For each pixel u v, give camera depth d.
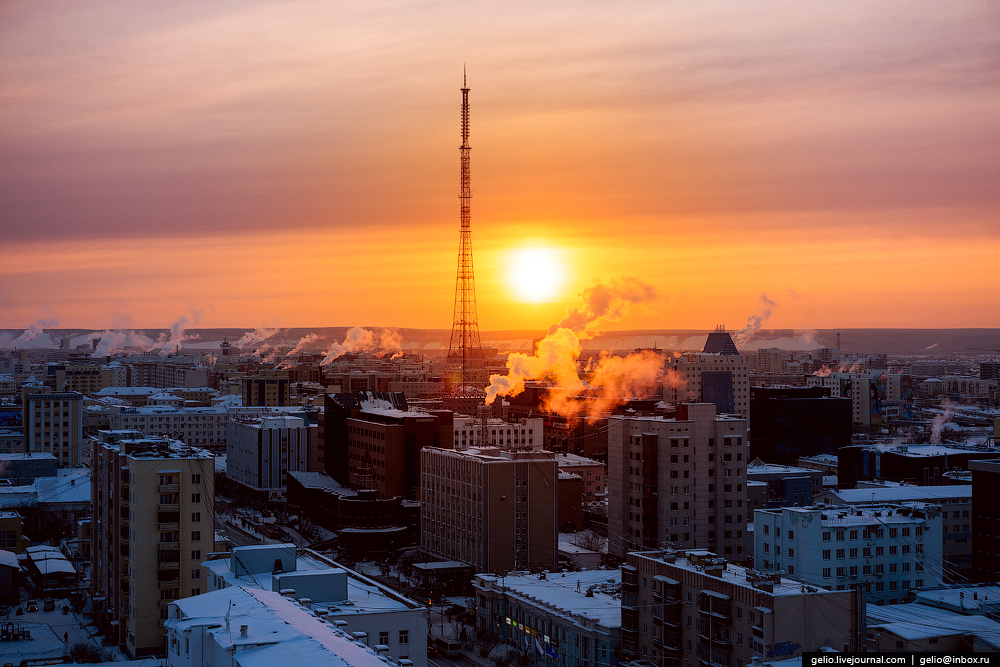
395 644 154.00
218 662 113.19
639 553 191.62
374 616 153.12
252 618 121.88
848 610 157.88
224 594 136.62
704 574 173.12
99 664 176.00
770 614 155.38
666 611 179.12
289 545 172.00
